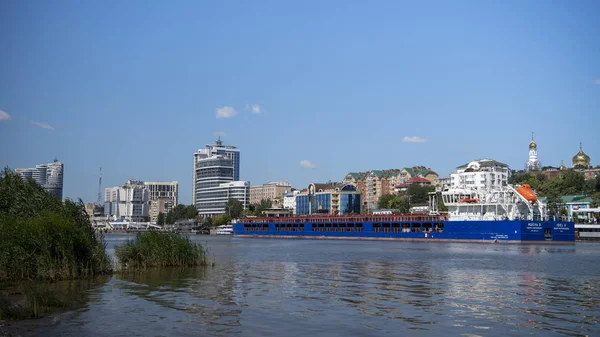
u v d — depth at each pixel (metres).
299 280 59.16
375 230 187.50
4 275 54.41
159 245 71.94
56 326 34.84
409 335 32.81
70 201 66.19
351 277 62.53
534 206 158.12
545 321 36.94
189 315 38.44
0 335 32.41
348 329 34.25
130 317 37.66
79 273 59.50
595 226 193.12
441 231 164.00
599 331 34.12
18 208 63.31
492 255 100.00
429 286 54.38
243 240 193.25
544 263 81.81
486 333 33.47
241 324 35.56
